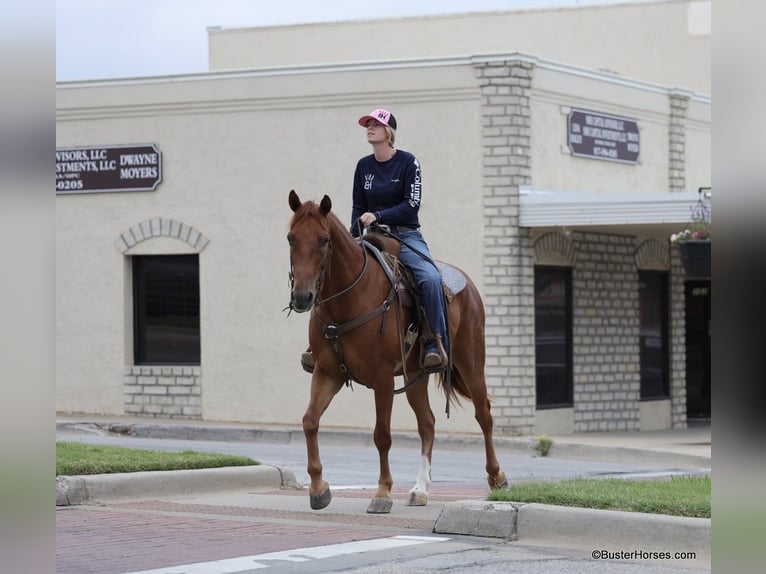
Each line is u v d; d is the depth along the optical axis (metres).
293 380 21.86
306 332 21.78
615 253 23.05
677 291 24.91
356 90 21.41
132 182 22.81
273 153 21.98
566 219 20.27
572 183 22.11
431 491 12.88
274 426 21.47
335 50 31.66
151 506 10.86
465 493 12.57
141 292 23.11
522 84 20.73
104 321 23.06
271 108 21.97
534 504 9.22
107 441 19.84
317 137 21.70
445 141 20.92
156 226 22.69
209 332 22.41
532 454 19.47
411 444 20.14
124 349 22.92
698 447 19.28
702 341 26.48
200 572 7.64
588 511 8.88
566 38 30.22
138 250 22.81
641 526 8.62
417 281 10.55
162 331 22.97
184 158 22.53
